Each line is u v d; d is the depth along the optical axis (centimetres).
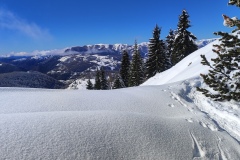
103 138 391
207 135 490
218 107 709
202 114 648
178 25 4125
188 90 903
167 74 2325
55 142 354
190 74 1439
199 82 988
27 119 427
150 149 390
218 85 747
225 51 725
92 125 429
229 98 729
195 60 1839
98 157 344
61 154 329
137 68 5003
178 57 4169
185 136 464
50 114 471
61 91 840
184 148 419
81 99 713
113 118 474
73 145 355
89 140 377
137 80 5012
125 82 5628
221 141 477
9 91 783
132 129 438
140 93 836
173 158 381
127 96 785
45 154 321
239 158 425
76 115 472
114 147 375
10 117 434
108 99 733
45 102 661
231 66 729
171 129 480
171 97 800
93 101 700
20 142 339
